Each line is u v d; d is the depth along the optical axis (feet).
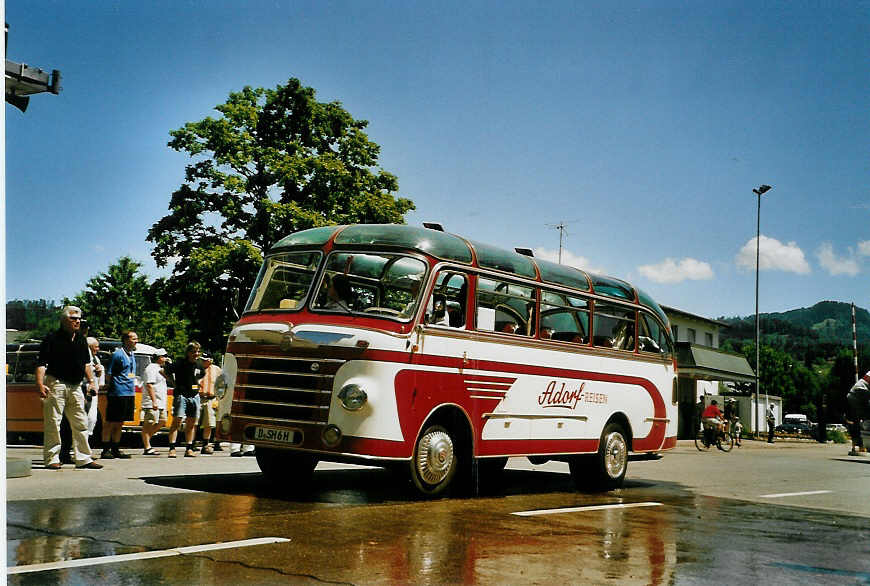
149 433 47.47
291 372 29.76
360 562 18.57
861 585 19.12
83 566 16.96
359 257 31.60
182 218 108.99
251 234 108.99
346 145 118.93
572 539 23.24
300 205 111.45
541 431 35.70
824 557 22.54
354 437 28.50
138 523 22.06
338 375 28.91
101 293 161.99
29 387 57.36
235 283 107.86
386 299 30.91
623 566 19.83
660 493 38.60
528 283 35.78
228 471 37.76
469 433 32.35
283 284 32.68
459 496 32.73
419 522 24.75
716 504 34.47
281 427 29.55
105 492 27.91
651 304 44.39
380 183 120.47
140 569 16.90
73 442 36.94
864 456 96.02
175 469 37.86
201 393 49.90
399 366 29.55
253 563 17.90
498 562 19.45
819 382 379.55
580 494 36.50
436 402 30.81
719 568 20.24
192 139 109.81
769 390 371.15
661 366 44.52
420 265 30.99
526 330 35.68
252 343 30.91
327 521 23.93
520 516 27.35
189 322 110.73
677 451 87.20
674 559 21.07
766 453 93.91
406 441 29.58
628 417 41.27
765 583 18.80
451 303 31.99
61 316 36.37
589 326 39.47
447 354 31.45
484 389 32.94
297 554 19.04
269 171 109.19
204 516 23.70
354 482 35.81
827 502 38.06
